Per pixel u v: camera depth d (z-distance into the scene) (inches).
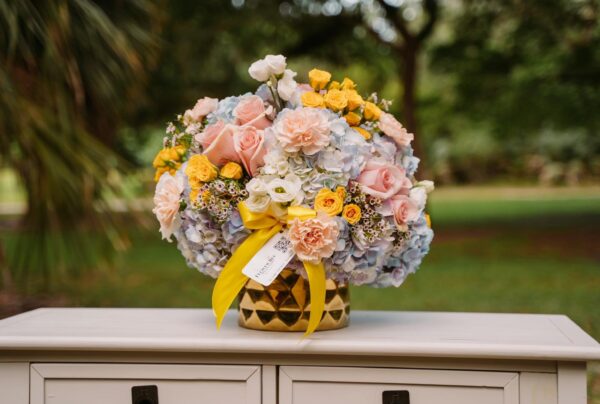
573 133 673.6
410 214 48.1
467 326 51.7
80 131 113.6
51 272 201.3
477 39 363.6
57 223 115.0
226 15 310.8
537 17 324.2
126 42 115.8
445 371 43.9
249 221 45.9
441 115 516.7
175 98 340.8
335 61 371.2
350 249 46.6
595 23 313.9
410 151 52.1
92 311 59.5
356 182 46.8
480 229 360.5
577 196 591.5
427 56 397.4
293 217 44.9
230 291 46.5
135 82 124.2
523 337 46.4
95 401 45.7
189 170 47.3
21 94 111.1
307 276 46.4
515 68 386.9
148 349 44.4
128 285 200.8
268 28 339.6
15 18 97.3
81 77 114.2
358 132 48.6
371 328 50.6
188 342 43.9
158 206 49.8
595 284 194.7
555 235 327.3
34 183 110.2
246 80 361.1
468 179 722.8
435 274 219.8
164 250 294.7
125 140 375.2
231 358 45.1
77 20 108.8
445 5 348.5
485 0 331.9
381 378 44.3
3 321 53.7
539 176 704.4
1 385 46.1
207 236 48.4
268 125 48.9
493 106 429.4
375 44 368.5
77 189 109.1
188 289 193.8
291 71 50.1
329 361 44.6
